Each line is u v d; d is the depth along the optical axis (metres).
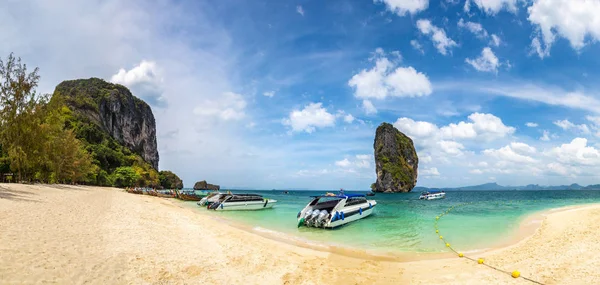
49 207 14.77
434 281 7.80
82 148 73.25
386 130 133.25
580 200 52.25
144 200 33.53
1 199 15.36
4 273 5.47
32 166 35.12
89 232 10.14
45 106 34.06
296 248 12.09
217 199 32.91
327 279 7.84
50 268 6.11
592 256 9.16
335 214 18.22
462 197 70.38
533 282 7.41
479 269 8.84
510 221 20.97
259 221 21.81
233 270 7.99
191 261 8.35
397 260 10.54
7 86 29.64
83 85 140.50
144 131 157.62
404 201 51.81
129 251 8.45
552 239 12.91
